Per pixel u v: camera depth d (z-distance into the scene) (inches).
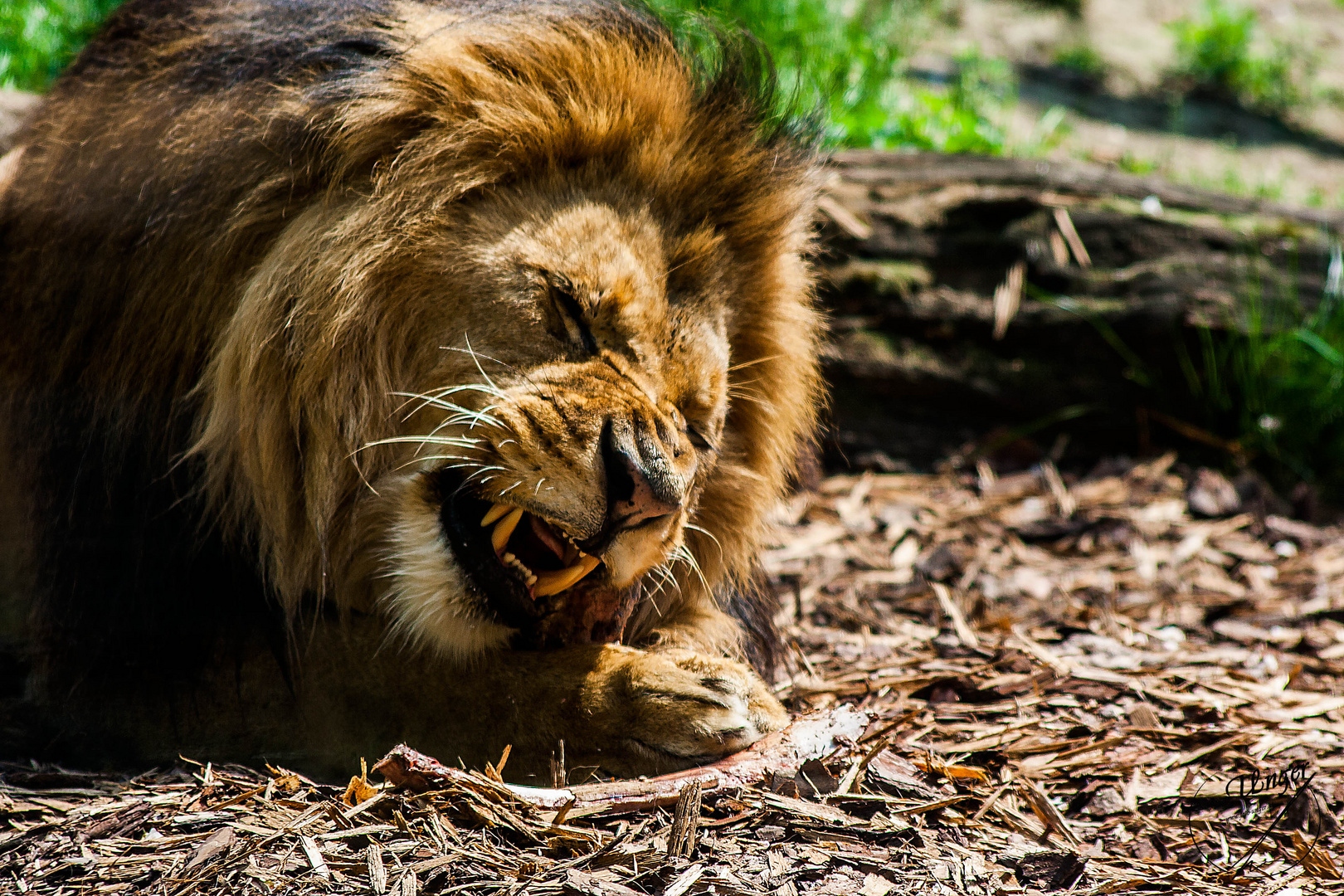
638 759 217.6
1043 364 473.7
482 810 196.1
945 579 377.7
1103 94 968.3
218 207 222.7
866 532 413.7
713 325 242.4
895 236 478.9
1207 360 471.5
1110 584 373.7
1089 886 196.1
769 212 257.1
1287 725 269.6
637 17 254.1
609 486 217.2
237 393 219.1
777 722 229.8
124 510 231.1
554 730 220.2
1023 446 471.2
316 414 220.4
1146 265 482.0
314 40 227.8
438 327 222.2
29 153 251.1
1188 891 197.0
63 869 181.3
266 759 226.5
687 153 243.6
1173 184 522.9
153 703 230.2
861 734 240.2
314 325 217.0
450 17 237.5
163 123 226.5
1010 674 297.6
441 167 222.1
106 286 228.4
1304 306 485.1
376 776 219.0
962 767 232.5
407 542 222.4
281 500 224.2
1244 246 490.0
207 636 229.5
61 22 496.7
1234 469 466.0
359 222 217.9
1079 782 242.2
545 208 227.3
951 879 190.7
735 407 269.4
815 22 660.1
